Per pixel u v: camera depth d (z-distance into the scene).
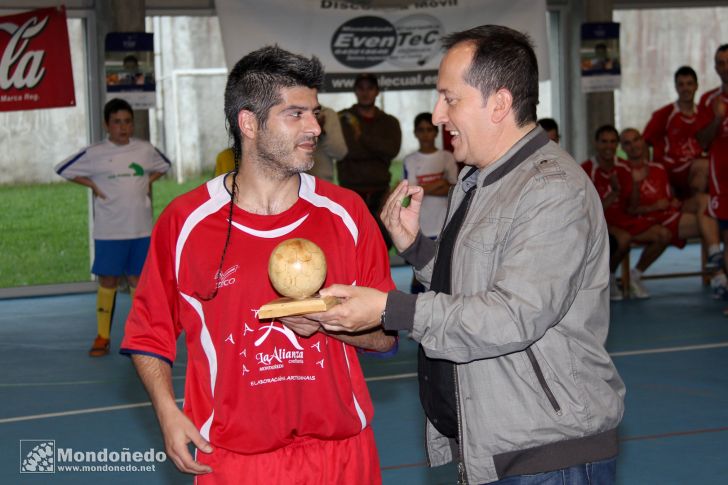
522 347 2.14
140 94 10.19
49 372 6.95
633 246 9.55
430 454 2.56
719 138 8.05
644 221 9.30
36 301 10.45
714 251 9.22
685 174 10.02
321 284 2.22
